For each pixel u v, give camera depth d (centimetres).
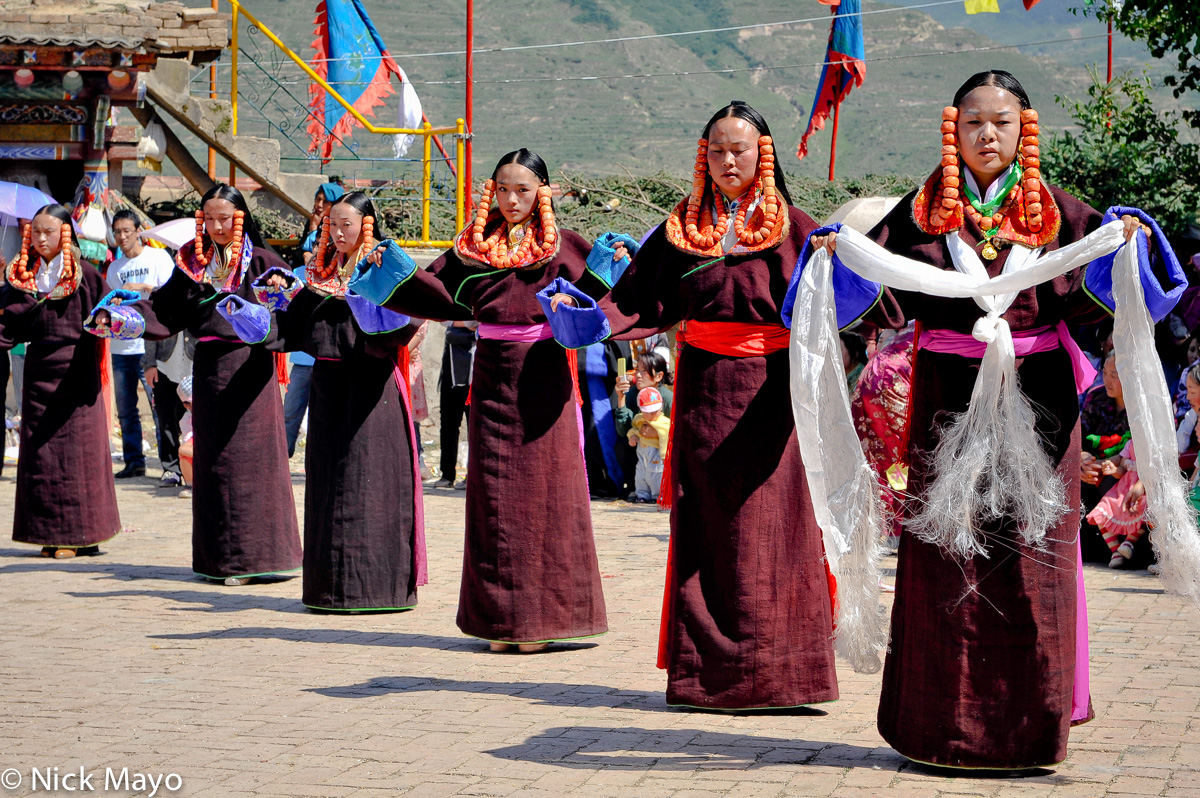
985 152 441
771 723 518
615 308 543
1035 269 427
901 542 457
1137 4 1300
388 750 481
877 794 426
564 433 643
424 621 721
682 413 532
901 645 452
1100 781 436
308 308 741
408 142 1627
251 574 812
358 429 727
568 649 654
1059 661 435
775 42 14350
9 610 736
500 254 633
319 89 1614
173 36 1541
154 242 1373
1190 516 425
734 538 522
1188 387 788
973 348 445
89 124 1340
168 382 1184
